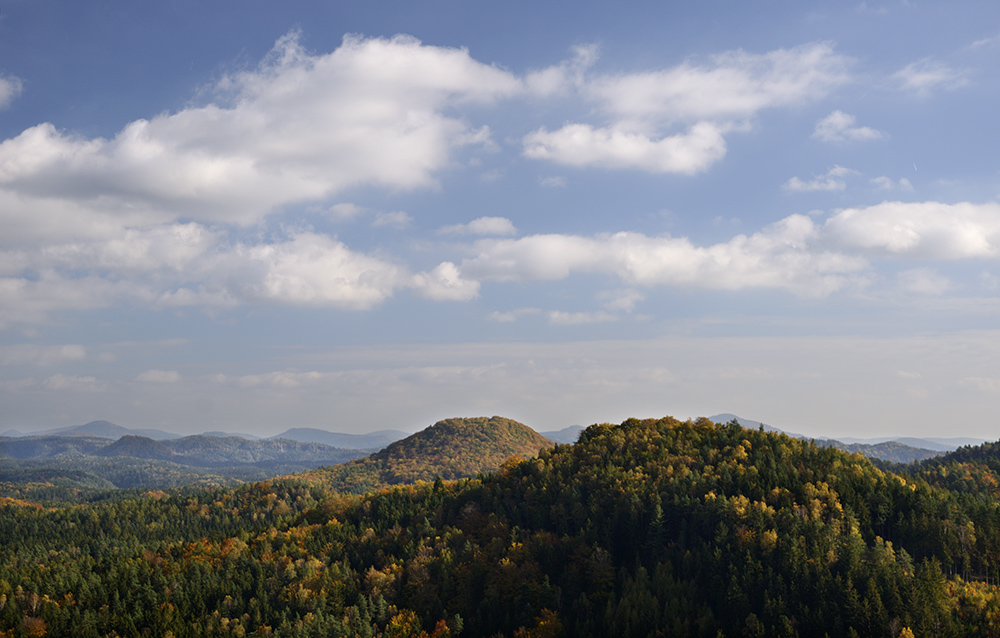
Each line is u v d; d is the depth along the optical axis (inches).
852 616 7017.7
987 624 6953.7
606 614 7362.2
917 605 7027.6
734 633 7032.5
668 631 7057.1
